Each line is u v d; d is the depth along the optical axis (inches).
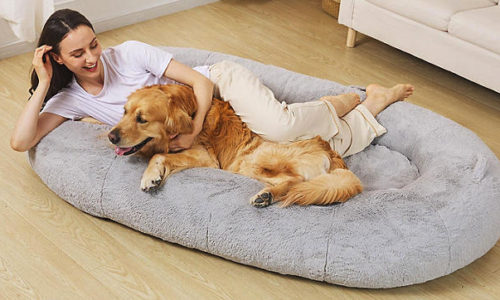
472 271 70.2
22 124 74.7
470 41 105.2
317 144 75.5
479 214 67.8
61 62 73.5
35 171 80.0
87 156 74.6
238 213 67.5
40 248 71.5
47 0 118.3
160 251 71.9
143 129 70.2
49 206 78.4
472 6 110.4
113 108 79.0
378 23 120.4
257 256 66.6
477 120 104.5
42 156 76.9
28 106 74.8
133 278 67.7
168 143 73.0
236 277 68.4
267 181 72.7
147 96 70.7
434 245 64.7
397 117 87.0
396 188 77.9
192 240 69.2
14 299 64.4
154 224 70.4
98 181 72.7
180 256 71.2
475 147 78.7
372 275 64.2
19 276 67.4
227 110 77.9
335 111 81.2
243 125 77.2
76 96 78.9
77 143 76.3
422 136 83.9
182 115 72.1
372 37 124.2
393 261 63.9
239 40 131.7
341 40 133.7
